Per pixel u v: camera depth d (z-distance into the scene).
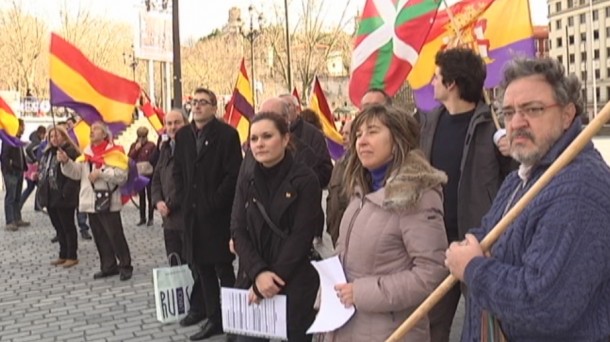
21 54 38.88
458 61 3.42
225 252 4.79
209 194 4.72
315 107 8.25
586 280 1.63
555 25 86.00
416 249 2.46
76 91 7.24
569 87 1.86
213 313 4.96
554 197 1.73
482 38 5.16
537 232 1.75
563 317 1.65
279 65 31.11
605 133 28.41
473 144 3.30
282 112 4.52
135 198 14.35
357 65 5.12
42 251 9.19
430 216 2.50
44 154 7.91
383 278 2.50
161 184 5.94
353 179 2.77
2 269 7.95
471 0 5.24
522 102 1.88
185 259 5.34
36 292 6.75
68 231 7.95
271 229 3.47
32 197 16.34
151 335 5.17
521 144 1.89
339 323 2.57
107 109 7.41
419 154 2.61
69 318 5.76
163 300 5.00
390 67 4.98
